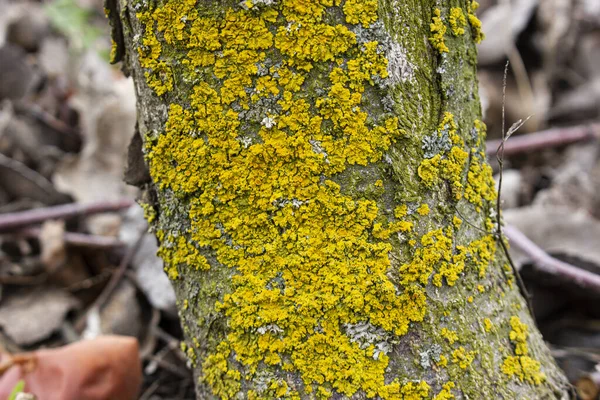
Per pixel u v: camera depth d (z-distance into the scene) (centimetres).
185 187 56
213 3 55
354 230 56
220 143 56
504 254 59
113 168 86
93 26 113
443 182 57
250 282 56
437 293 56
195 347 58
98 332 70
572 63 106
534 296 70
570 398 59
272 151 56
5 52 93
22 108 91
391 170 56
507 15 99
